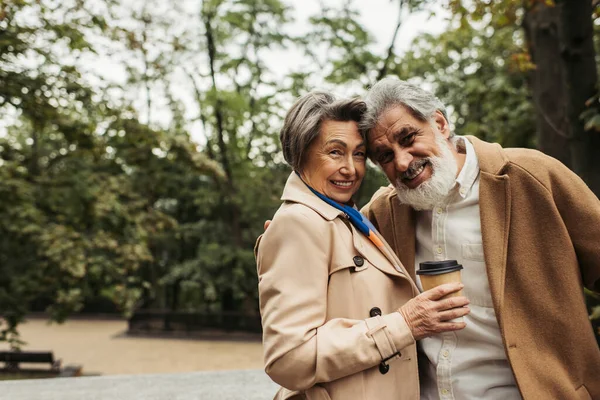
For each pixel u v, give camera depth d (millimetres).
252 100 17938
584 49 3229
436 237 1659
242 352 17734
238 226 18562
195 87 15727
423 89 1611
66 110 9789
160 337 21750
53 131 10422
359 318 1398
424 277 1401
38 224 10039
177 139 10508
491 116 10727
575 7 3191
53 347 20500
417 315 1324
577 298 1493
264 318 1365
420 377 1720
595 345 1526
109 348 19656
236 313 21156
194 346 19266
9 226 9633
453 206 1634
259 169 18266
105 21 8375
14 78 8242
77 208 10117
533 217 1531
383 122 1562
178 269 19047
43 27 8000
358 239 1466
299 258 1365
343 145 1479
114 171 12078
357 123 1524
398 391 1434
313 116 1470
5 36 7742
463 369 1600
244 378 3633
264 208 17875
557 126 4547
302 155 1503
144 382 3521
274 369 1314
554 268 1498
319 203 1463
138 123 9945
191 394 3205
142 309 22703
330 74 14133
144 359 17016
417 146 1564
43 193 10219
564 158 4488
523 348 1484
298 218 1399
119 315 29688
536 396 1430
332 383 1362
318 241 1387
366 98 1614
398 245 1772
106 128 9773
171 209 21578
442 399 1624
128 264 10484
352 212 1505
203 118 17250
